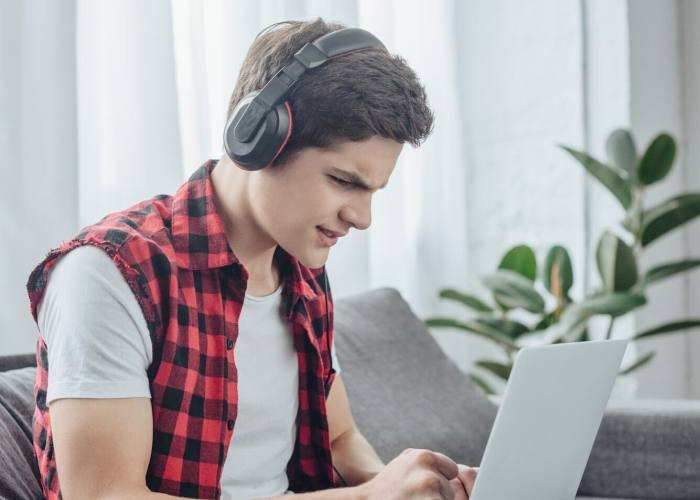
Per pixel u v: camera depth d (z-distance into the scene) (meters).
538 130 2.83
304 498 0.91
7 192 1.54
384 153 0.92
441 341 2.60
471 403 1.79
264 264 1.09
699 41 3.26
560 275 2.44
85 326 0.89
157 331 0.94
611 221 2.97
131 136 1.71
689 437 1.70
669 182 3.24
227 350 1.01
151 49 1.71
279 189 0.94
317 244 0.96
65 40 1.58
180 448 0.95
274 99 0.91
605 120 2.98
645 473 1.72
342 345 1.67
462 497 1.00
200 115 1.82
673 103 3.26
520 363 0.84
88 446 0.85
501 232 2.79
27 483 1.04
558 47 2.85
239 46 1.91
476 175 2.73
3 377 1.15
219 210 1.05
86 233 0.96
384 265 2.32
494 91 2.76
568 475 1.00
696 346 3.33
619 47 2.99
